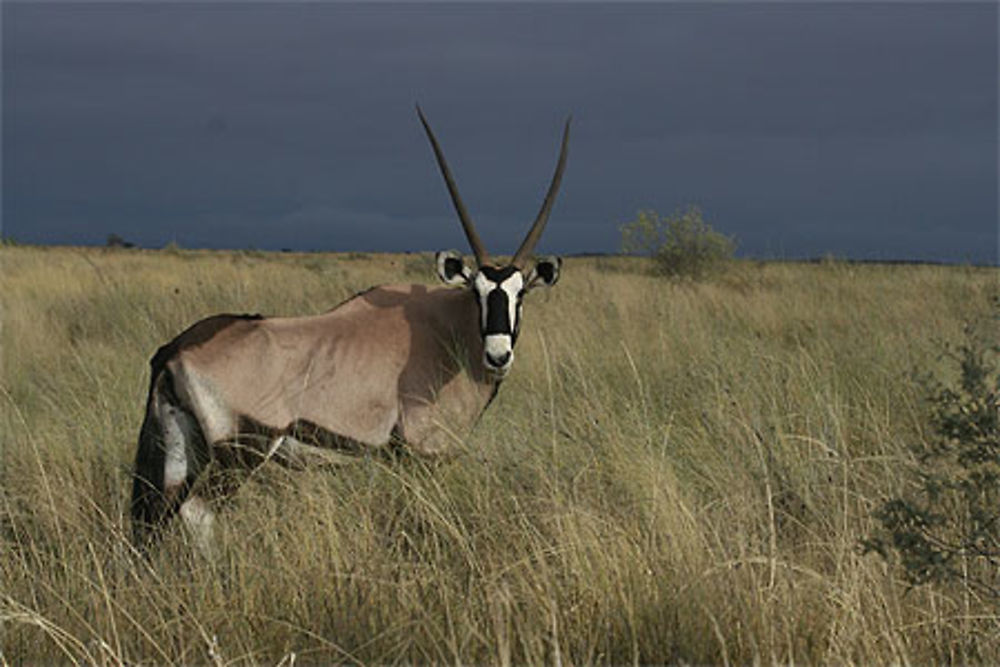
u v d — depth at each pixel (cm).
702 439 992
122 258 5081
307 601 652
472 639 595
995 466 758
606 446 927
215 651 571
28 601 667
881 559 691
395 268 4016
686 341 1541
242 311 2164
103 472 966
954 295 2356
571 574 659
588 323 1814
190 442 807
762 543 713
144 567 713
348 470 879
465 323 915
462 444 890
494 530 793
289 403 834
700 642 586
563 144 988
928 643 615
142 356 1498
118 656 562
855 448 1004
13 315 2059
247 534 773
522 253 970
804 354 1262
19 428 1128
